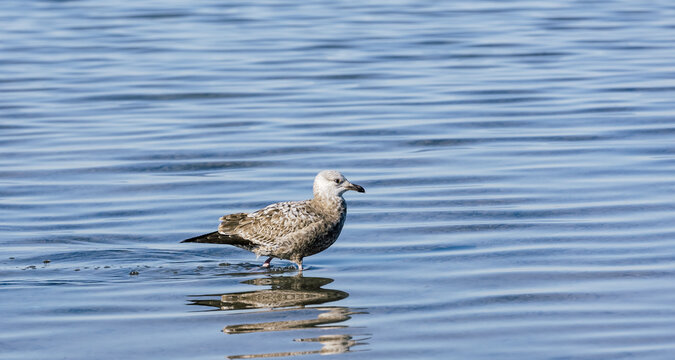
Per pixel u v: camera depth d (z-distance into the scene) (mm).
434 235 14547
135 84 27891
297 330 10562
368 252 13875
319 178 13383
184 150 20422
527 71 29188
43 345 10109
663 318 10648
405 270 12875
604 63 30094
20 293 11984
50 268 13117
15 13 43875
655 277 12117
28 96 26312
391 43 34844
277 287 12328
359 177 18219
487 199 16422
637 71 28547
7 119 23500
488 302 11375
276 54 32781
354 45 34500
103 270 13078
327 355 9781
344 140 21141
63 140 21438
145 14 43188
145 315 11133
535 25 38656
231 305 11523
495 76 28516
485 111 23875
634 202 15852
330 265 13352
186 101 25734
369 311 11188
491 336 10227
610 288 11750
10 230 15016
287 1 48125
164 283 12516
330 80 28359
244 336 10375
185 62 31422
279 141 21141
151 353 9883
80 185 17812
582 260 12961
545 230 14508
